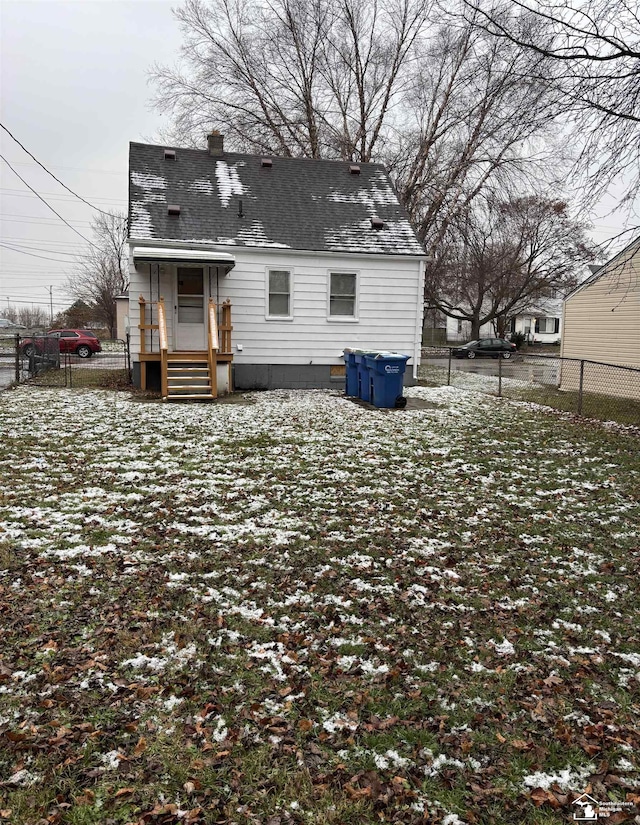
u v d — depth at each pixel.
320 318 16.14
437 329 52.78
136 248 14.32
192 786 2.54
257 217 16.08
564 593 4.46
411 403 13.76
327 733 2.90
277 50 27.45
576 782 2.66
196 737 2.83
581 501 6.62
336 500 6.38
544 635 3.87
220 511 5.92
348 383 14.87
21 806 2.40
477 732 2.95
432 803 2.52
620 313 16.36
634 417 12.24
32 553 4.75
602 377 17.19
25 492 6.28
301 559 4.86
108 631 3.68
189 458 7.92
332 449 8.66
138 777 2.58
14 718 2.89
